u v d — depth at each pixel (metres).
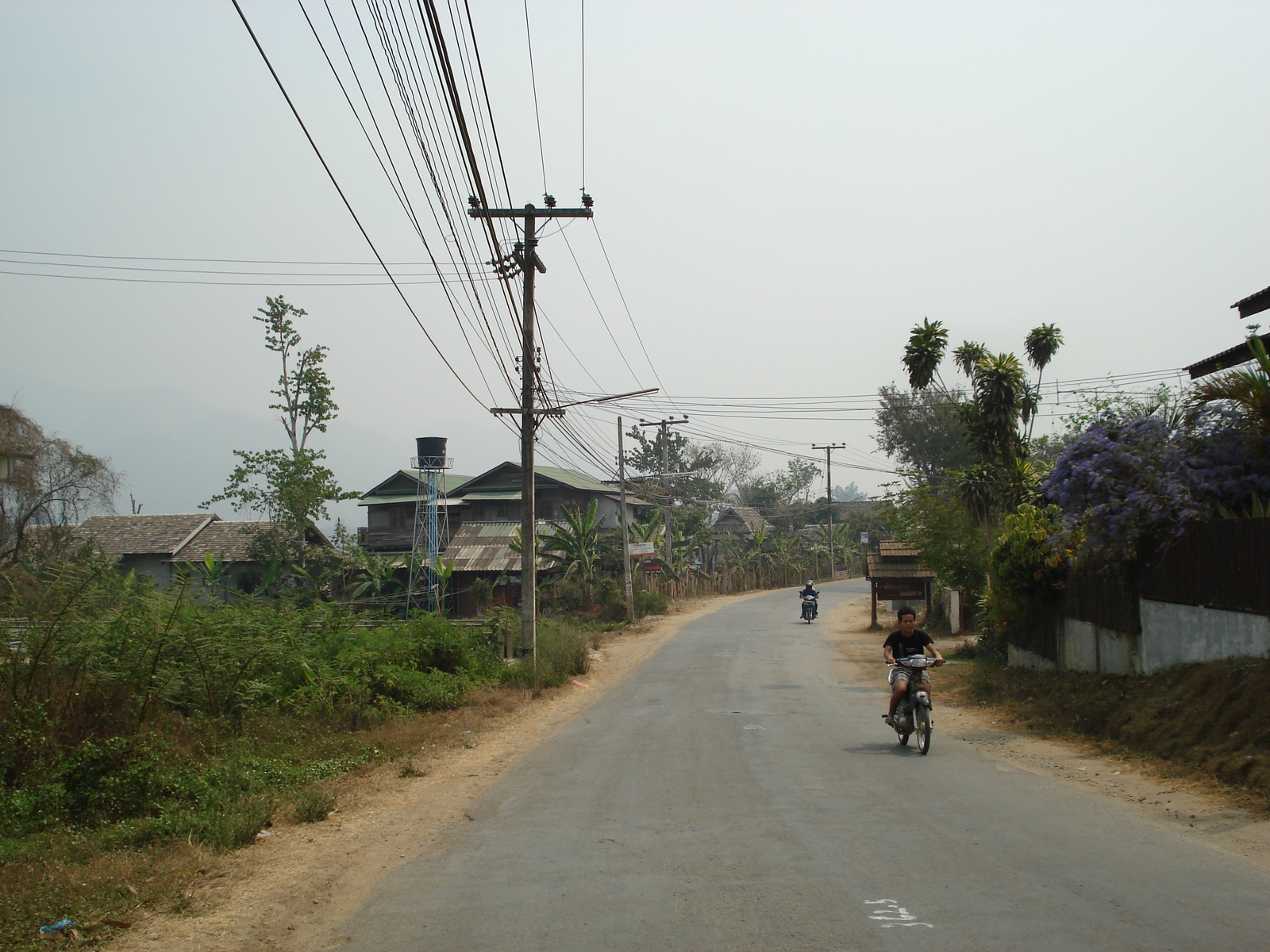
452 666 17.84
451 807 8.20
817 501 94.75
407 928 4.91
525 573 20.00
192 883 5.96
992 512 22.94
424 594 38.91
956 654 23.41
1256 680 8.88
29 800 7.71
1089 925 4.51
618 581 40.06
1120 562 12.30
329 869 6.24
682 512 62.78
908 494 28.00
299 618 16.11
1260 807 6.97
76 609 10.29
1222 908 4.73
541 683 18.44
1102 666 13.55
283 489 36.81
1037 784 8.43
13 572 13.67
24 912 5.30
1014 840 6.23
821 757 10.19
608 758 10.51
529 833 6.94
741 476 104.50
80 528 42.84
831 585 69.06
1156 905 4.79
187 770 8.87
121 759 8.47
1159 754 9.20
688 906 5.01
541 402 20.36
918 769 9.33
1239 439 11.51
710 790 8.34
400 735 12.09
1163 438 12.02
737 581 62.09
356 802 8.56
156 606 11.25
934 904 4.89
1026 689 14.55
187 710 11.38
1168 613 11.41
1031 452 22.30
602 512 51.97
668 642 30.67
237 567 39.75
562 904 5.16
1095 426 12.94
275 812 8.02
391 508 50.44
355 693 13.77
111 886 5.77
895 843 6.21
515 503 50.38
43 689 9.16
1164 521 11.38
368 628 18.70
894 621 36.19
